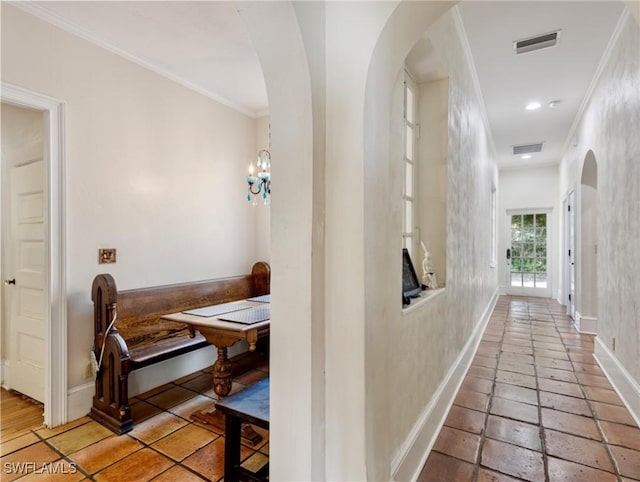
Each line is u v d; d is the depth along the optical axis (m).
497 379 2.96
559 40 2.92
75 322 2.43
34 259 2.59
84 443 2.08
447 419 2.29
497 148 6.32
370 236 1.27
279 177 1.29
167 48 2.74
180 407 2.55
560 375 3.04
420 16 1.29
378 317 1.33
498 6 2.51
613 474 1.75
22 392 2.71
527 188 7.56
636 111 2.38
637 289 2.36
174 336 2.89
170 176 3.16
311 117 1.22
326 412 1.28
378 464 1.33
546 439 2.05
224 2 2.21
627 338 2.54
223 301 3.45
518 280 7.68
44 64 2.28
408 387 1.80
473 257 3.86
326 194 1.28
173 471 1.81
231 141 3.84
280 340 1.29
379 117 1.34
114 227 2.70
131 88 2.83
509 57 3.23
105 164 2.64
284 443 1.28
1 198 2.85
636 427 2.18
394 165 1.60
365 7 1.23
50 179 2.32
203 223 3.50
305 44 1.18
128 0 2.17
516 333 4.42
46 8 2.23
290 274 1.26
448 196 2.58
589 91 3.86
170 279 3.15
